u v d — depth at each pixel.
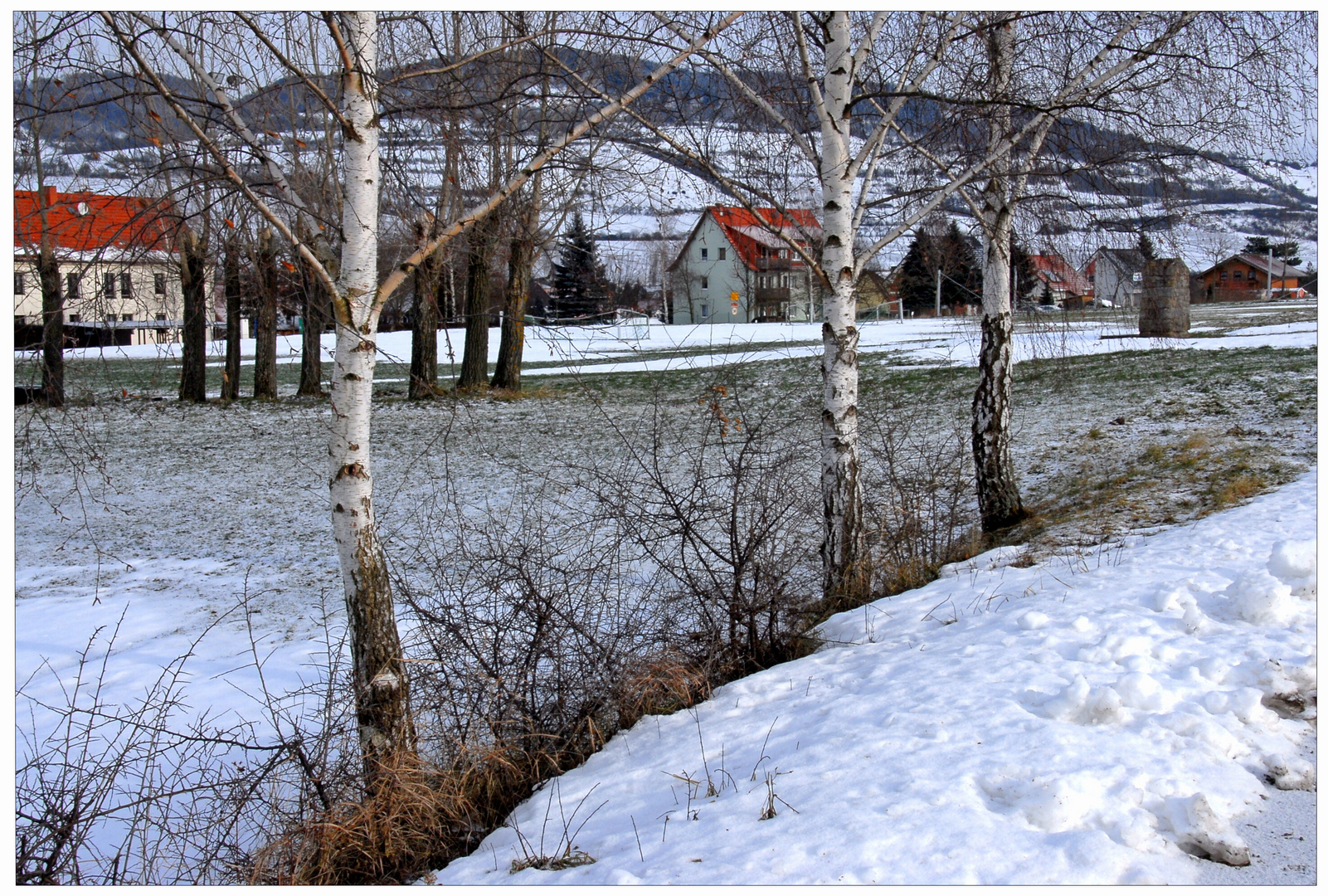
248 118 5.40
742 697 5.66
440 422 20.08
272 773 4.83
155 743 4.98
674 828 3.86
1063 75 7.96
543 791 4.94
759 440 7.09
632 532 6.53
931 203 7.46
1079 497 9.90
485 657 5.68
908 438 13.12
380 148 5.27
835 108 7.03
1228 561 6.41
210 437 19.94
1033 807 3.43
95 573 10.49
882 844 3.29
